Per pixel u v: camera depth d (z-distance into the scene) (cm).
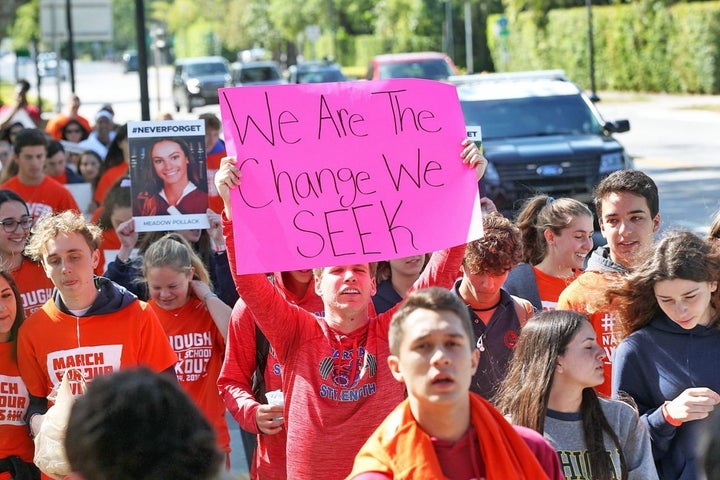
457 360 1059
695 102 13075
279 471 1695
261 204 1552
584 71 16588
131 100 19500
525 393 1418
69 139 5934
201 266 2130
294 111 1588
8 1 11325
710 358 1587
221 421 2086
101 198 3669
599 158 5097
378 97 1608
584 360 1400
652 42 14838
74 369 1792
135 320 1823
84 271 1788
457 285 1822
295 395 1520
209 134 4169
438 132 1612
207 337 2073
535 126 5384
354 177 1580
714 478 933
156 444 845
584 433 1412
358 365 1509
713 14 13550
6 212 2316
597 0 17262
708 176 6962
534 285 2038
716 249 1580
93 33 9069
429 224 1584
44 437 1418
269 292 1541
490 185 5019
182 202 2502
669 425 1521
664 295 1565
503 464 1077
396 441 1078
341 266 1551
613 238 1930
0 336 1862
